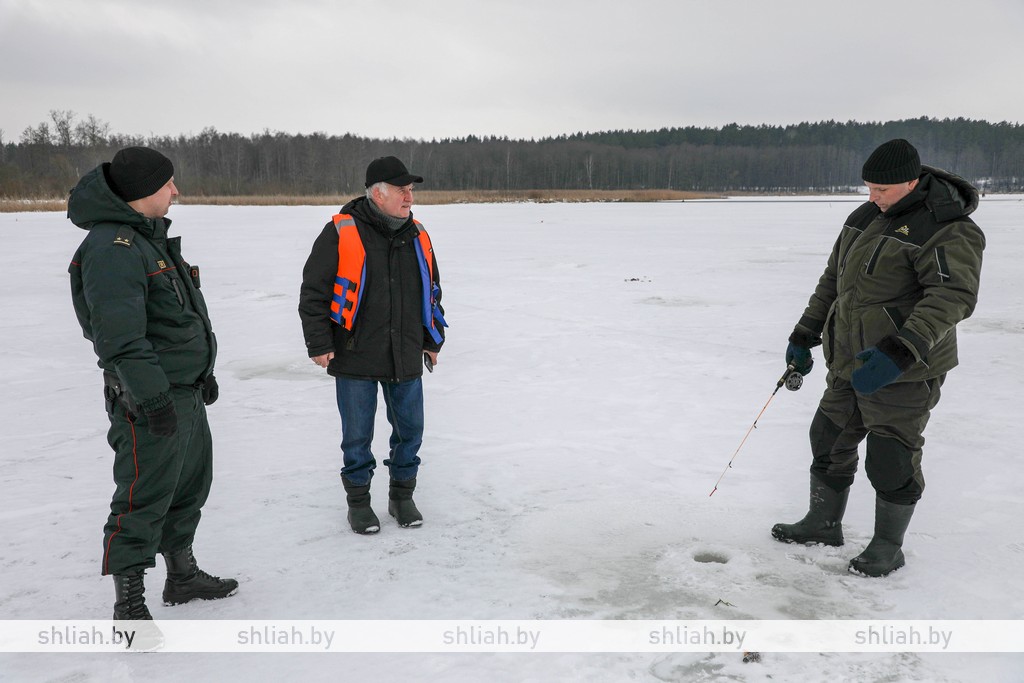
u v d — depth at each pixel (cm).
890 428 296
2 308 1099
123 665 247
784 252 1883
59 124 9888
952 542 333
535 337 841
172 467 266
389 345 348
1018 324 872
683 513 368
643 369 690
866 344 302
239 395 623
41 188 7300
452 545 338
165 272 264
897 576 303
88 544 343
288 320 984
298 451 477
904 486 298
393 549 335
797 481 411
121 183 257
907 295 296
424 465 445
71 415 568
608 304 1072
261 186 10738
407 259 356
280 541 344
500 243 2227
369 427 356
